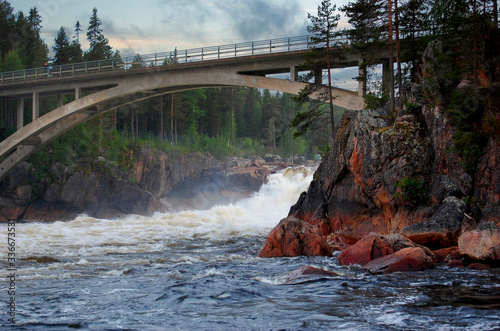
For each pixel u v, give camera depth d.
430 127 23.06
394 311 8.70
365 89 32.06
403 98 25.62
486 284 11.56
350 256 15.48
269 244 18.39
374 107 29.64
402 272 13.46
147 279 12.73
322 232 26.00
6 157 52.59
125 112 73.75
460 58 23.59
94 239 25.03
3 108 63.31
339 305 9.30
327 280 12.16
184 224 36.31
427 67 24.38
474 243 15.06
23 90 48.06
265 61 37.25
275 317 8.36
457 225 18.20
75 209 52.47
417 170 22.39
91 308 9.13
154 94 44.66
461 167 20.81
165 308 9.15
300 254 18.16
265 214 47.88
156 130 78.69
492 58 23.17
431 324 7.74
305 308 9.06
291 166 71.50
